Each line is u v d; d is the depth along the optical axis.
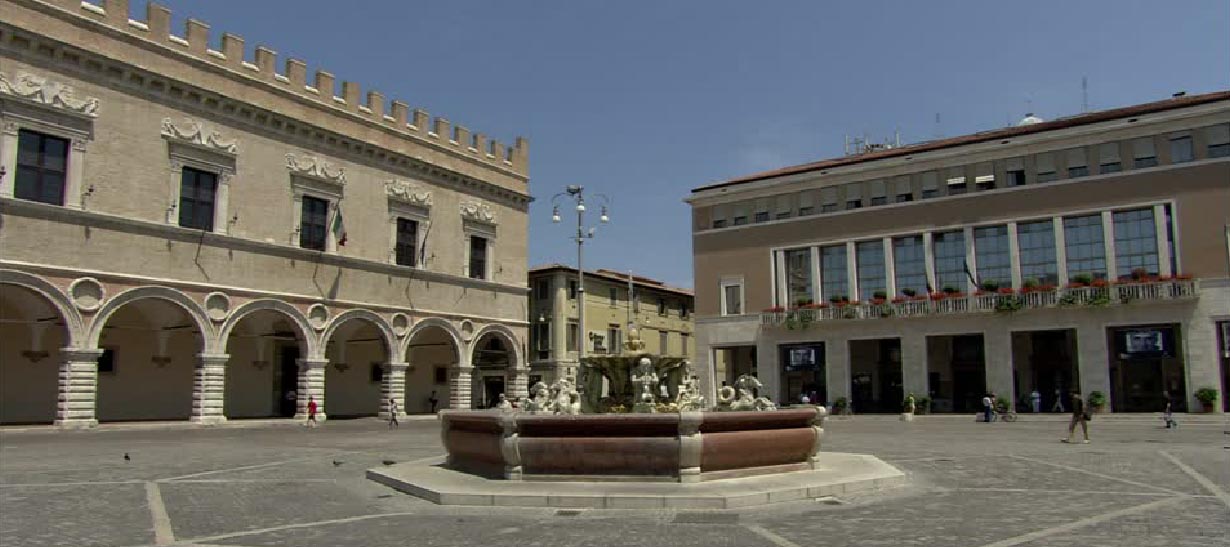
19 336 37.22
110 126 35.94
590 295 73.56
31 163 33.38
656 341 81.56
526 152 60.16
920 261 53.38
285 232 43.16
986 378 49.66
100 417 39.78
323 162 45.41
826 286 56.69
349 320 46.59
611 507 12.27
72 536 10.74
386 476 15.88
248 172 41.56
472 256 55.06
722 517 11.50
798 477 14.58
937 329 51.44
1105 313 46.50
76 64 34.81
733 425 14.15
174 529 11.22
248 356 47.09
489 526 11.07
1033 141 49.47
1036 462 19.73
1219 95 45.19
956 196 52.00
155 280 36.78
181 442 29.03
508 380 57.78
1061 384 51.25
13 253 32.28
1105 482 15.55
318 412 43.69
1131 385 47.62
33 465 20.27
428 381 58.66
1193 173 45.03
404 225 50.28
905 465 19.11
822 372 57.06
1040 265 49.34
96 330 34.59
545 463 14.12
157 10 38.06
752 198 59.78
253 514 12.48
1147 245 46.28
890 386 56.16
